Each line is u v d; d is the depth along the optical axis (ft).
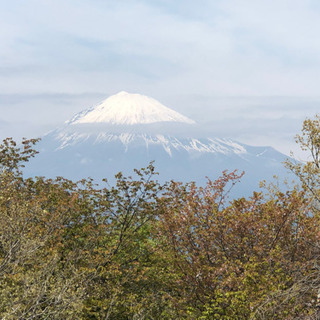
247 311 77.05
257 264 79.82
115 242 108.58
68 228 102.32
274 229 89.66
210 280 91.04
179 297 96.07
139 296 104.88
